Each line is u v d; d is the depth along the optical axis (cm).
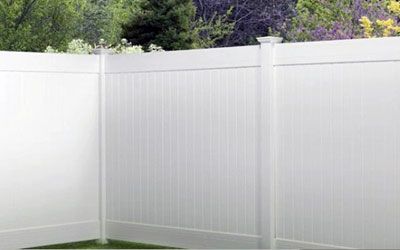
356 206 880
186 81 1015
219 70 985
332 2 1944
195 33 2042
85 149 1081
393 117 853
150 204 1053
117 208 1085
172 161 1030
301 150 920
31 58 1024
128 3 2686
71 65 1062
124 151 1075
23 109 1019
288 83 929
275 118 940
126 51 1333
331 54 895
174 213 1031
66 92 1059
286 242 935
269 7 2566
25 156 1022
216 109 989
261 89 948
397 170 852
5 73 1002
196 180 1009
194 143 1009
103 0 2622
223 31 2517
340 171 891
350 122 883
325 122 901
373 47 865
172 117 1029
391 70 854
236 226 977
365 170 873
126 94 1071
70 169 1066
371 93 867
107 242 1082
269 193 942
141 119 1058
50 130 1045
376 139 865
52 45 2227
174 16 1905
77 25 2453
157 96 1042
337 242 896
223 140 984
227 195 983
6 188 1006
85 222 1083
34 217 1034
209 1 2611
